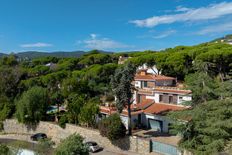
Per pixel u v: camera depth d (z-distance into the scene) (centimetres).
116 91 3406
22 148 2544
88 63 9012
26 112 4394
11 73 5578
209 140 2320
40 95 4434
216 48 5775
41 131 4297
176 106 3944
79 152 2066
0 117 4794
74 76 6619
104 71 6500
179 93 3928
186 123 2594
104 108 4259
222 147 2186
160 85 5028
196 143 2511
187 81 2902
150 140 3034
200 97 2627
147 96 4531
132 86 3459
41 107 4388
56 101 4691
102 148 3362
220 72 4825
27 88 5600
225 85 2409
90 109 3766
